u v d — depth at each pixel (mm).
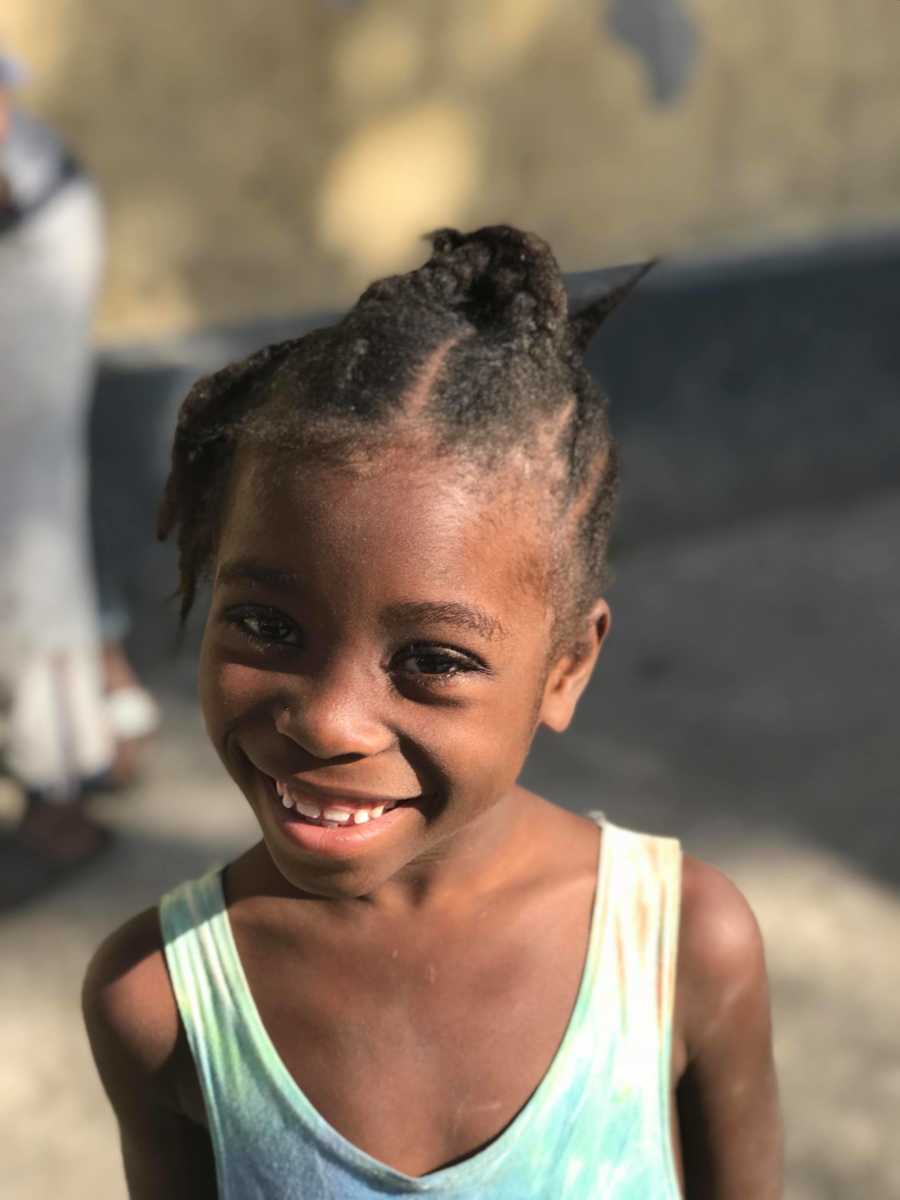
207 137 5023
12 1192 2863
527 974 1195
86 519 4871
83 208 3561
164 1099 1249
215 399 1085
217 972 1209
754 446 6113
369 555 929
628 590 5504
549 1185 1187
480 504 948
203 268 5129
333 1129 1179
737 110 5996
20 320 3492
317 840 991
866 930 3551
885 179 6406
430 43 5332
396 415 949
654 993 1219
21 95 4707
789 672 4883
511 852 1201
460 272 1021
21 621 3674
